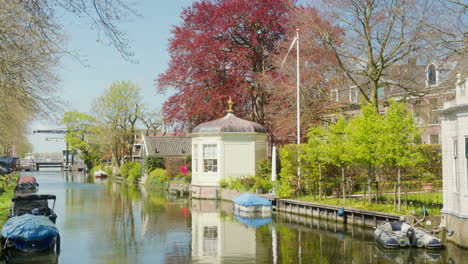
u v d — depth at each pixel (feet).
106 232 69.56
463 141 53.62
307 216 81.87
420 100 95.81
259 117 132.46
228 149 114.42
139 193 142.31
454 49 82.33
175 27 131.75
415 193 81.10
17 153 263.70
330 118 117.91
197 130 118.01
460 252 51.37
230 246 58.03
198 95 125.90
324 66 103.04
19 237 54.39
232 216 85.10
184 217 84.64
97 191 150.71
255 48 128.47
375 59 95.81
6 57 54.34
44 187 171.22
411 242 54.49
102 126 231.91
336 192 89.40
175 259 51.65
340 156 74.28
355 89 109.81
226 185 112.98
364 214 69.05
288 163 91.56
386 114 67.56
